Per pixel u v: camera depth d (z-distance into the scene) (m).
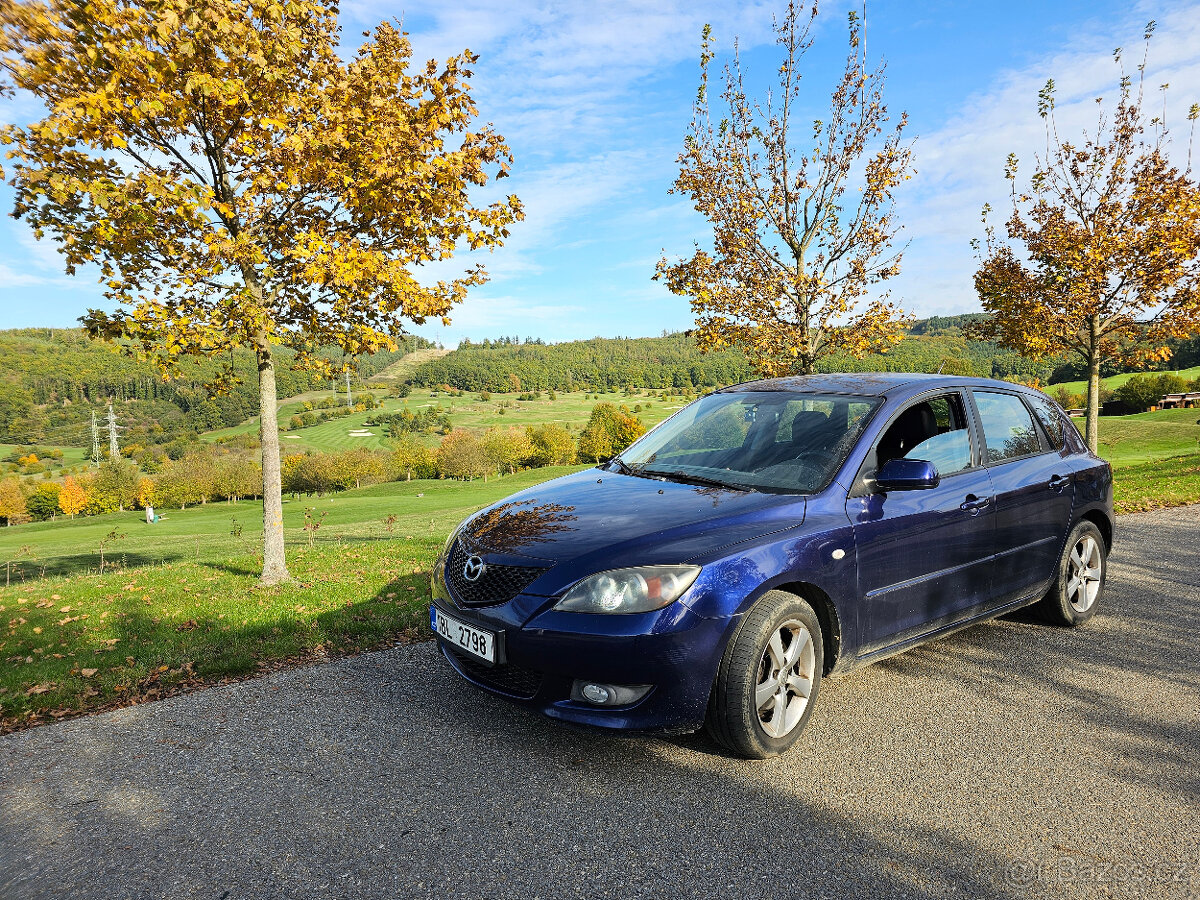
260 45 5.26
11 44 4.75
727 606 2.79
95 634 5.19
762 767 2.91
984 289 14.59
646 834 2.44
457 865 2.27
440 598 3.32
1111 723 3.32
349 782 2.81
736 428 4.07
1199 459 18.14
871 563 3.35
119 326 6.06
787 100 10.00
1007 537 4.12
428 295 6.30
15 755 3.09
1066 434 4.92
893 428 3.73
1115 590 5.70
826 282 10.37
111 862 2.31
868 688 3.74
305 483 117.56
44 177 4.82
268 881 2.20
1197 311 12.84
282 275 6.65
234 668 4.15
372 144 5.78
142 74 5.07
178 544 27.91
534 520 3.28
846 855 2.33
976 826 2.50
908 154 9.71
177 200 5.18
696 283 10.58
